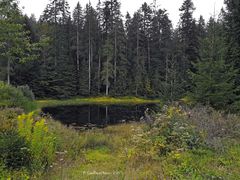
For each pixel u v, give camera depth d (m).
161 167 7.11
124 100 46.53
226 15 20.48
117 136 13.04
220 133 9.43
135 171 6.89
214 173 6.35
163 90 20.59
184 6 47.56
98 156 9.51
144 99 48.69
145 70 53.06
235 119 10.73
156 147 8.75
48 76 48.66
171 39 55.47
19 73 45.78
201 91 17.50
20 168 6.56
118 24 51.88
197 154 8.03
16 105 14.01
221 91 17.22
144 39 58.09
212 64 17.69
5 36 12.52
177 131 9.23
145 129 11.13
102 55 54.34
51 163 7.69
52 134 9.68
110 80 53.03
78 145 10.65
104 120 22.83
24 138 7.21
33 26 55.03
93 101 45.25
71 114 27.12
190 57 45.00
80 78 51.22
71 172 7.23
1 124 8.52
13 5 12.38
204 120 10.34
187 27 46.97
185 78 37.28
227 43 19.52
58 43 52.34
